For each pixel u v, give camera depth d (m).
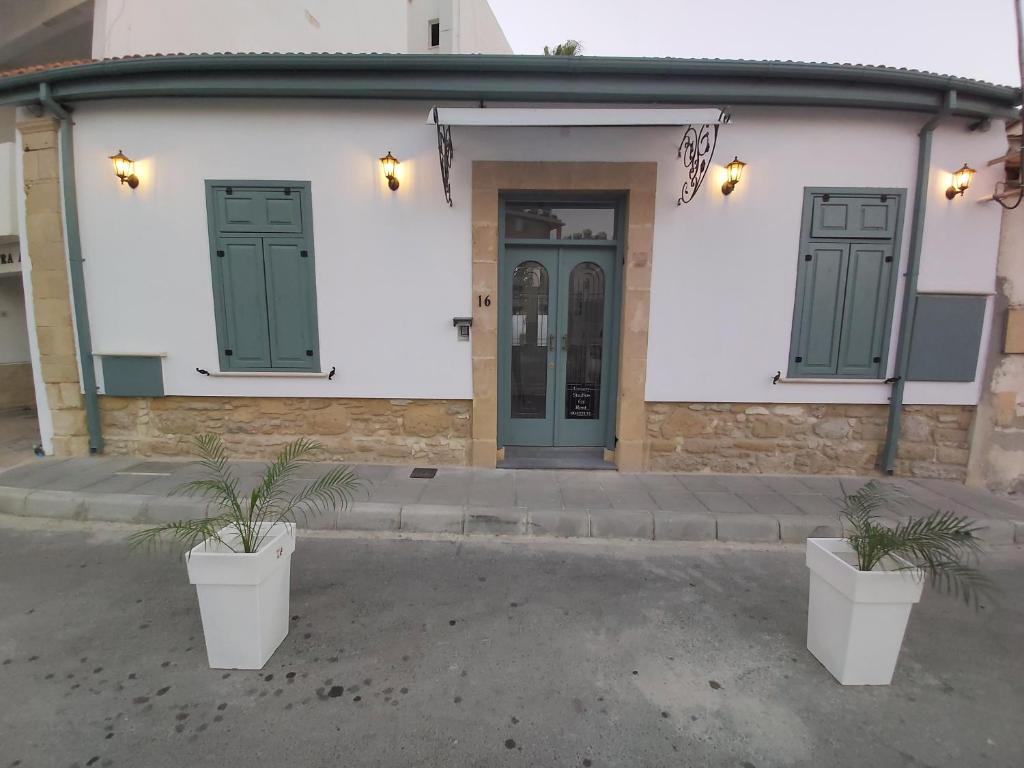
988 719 1.93
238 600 2.09
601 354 4.94
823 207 4.31
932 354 4.41
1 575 2.95
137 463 4.62
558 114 3.52
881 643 2.07
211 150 4.34
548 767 1.68
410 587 2.86
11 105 4.39
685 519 3.58
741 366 4.52
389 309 4.52
